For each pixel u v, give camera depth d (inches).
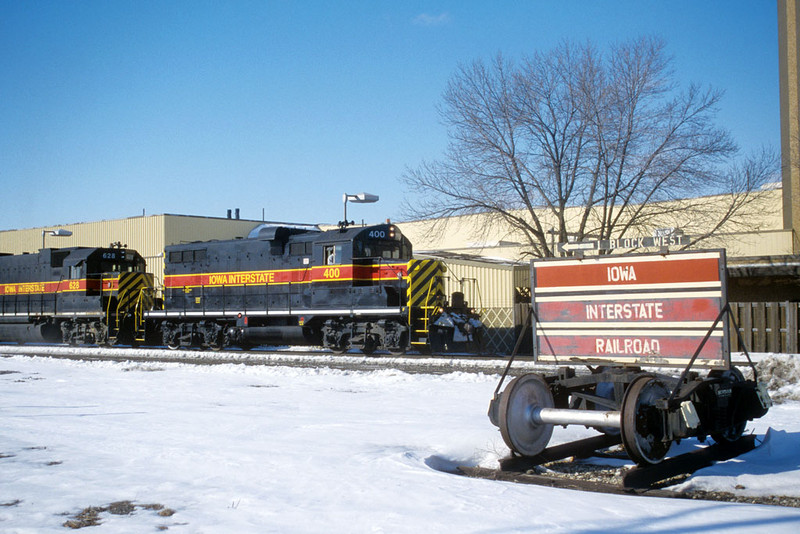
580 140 1165.1
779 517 226.4
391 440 362.6
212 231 1849.2
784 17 1374.3
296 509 240.2
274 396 543.5
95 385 629.6
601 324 341.1
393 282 928.3
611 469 330.3
